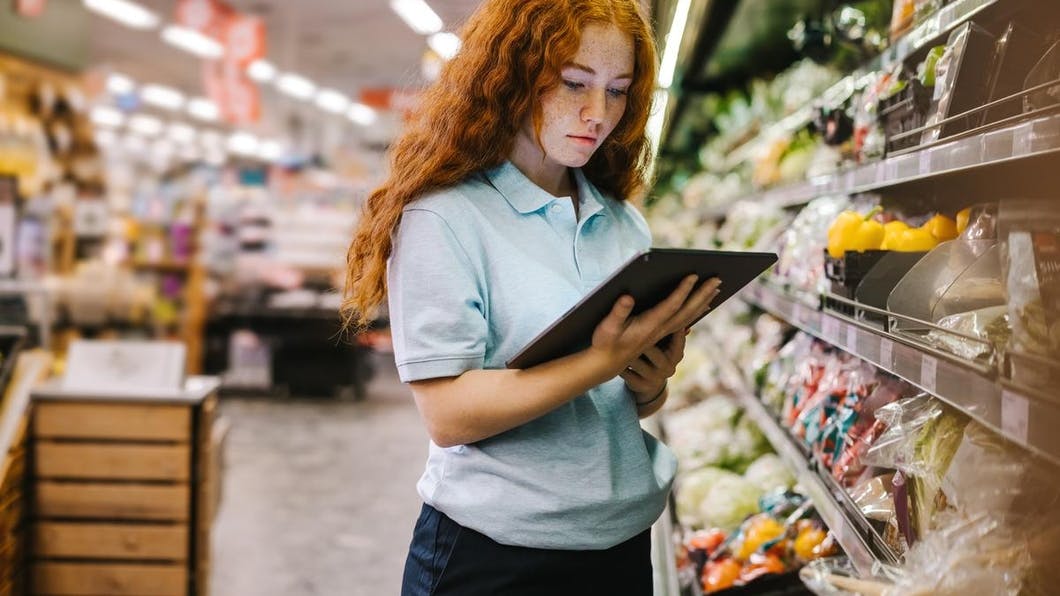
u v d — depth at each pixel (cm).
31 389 318
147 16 978
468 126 133
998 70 140
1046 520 105
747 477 306
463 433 127
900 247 178
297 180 1831
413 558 141
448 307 127
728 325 453
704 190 619
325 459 634
